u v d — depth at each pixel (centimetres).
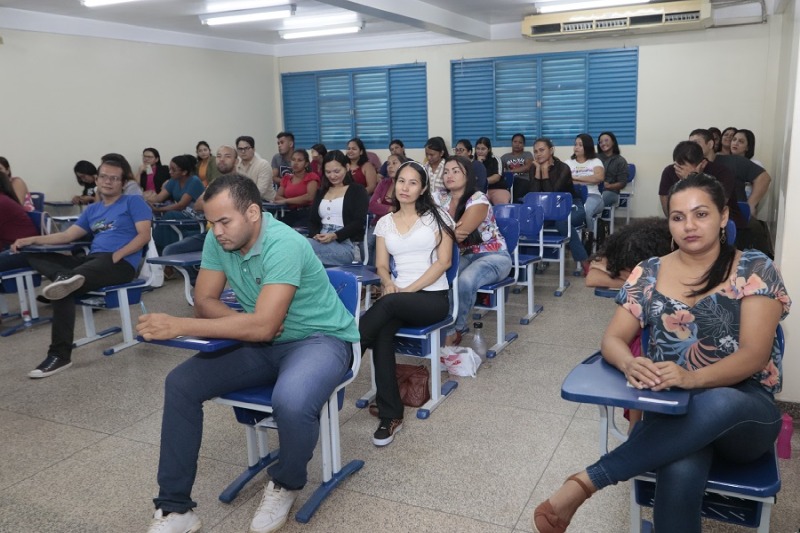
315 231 449
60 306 343
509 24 798
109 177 369
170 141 789
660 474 143
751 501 146
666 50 741
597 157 672
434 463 236
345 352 209
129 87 733
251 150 638
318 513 206
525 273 410
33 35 633
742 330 147
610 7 699
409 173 283
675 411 129
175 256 401
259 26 756
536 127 820
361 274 314
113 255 365
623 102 773
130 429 274
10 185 427
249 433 226
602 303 455
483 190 523
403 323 267
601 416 167
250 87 902
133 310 471
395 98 887
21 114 628
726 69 720
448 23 696
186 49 800
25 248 379
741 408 138
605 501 209
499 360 344
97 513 210
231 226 186
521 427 263
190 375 192
